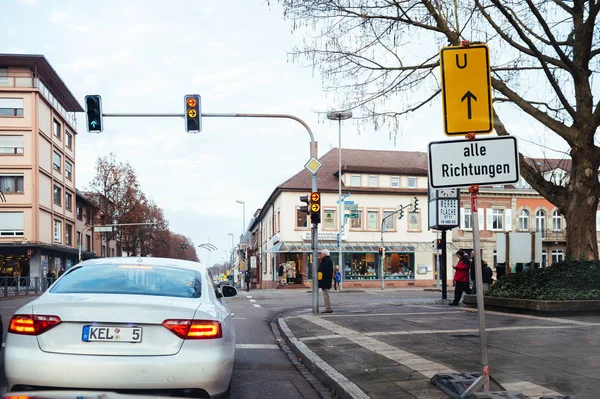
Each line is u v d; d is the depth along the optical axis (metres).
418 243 48.69
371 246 47.34
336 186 48.00
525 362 6.84
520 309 13.27
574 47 13.53
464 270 17.41
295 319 13.61
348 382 6.01
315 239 15.27
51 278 40.09
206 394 4.37
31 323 4.34
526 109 13.73
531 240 15.20
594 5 12.16
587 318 11.95
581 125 13.60
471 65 5.14
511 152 5.02
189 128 16.30
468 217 49.94
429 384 5.88
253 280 69.06
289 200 46.53
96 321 4.33
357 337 9.69
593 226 13.84
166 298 4.78
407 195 48.94
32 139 44.38
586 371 6.26
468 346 8.29
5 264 45.44
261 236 66.31
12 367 4.23
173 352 4.33
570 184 14.07
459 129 5.11
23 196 44.09
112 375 4.16
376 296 27.58
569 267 13.14
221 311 5.09
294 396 6.04
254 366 7.81
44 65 45.34
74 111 57.47
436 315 13.59
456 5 12.66
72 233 56.19
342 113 13.80
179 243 106.56
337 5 12.45
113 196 56.03
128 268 5.46
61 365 4.16
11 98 44.31
